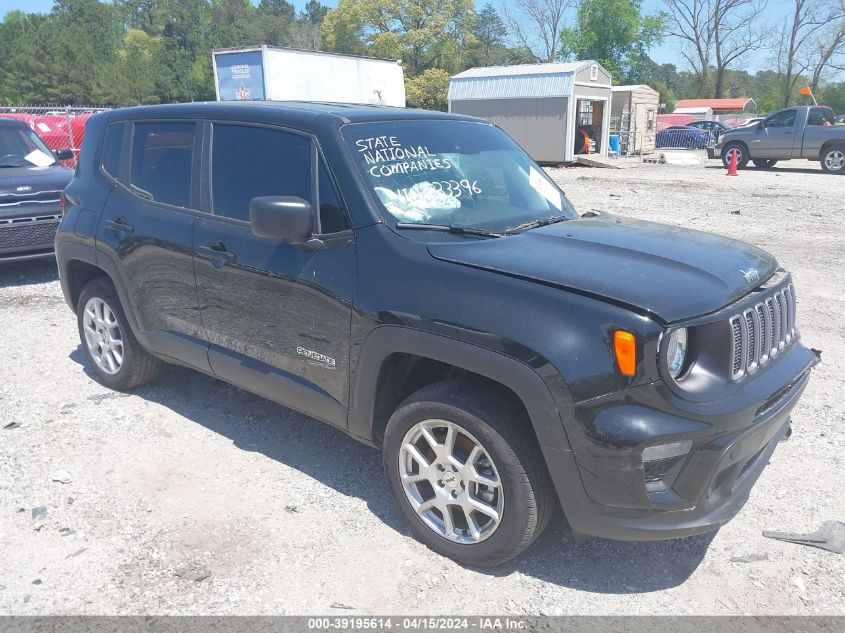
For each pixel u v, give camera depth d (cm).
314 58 2089
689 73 7444
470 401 312
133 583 319
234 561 335
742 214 1345
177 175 446
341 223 362
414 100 6347
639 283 298
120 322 496
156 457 429
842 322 695
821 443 457
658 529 292
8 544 345
